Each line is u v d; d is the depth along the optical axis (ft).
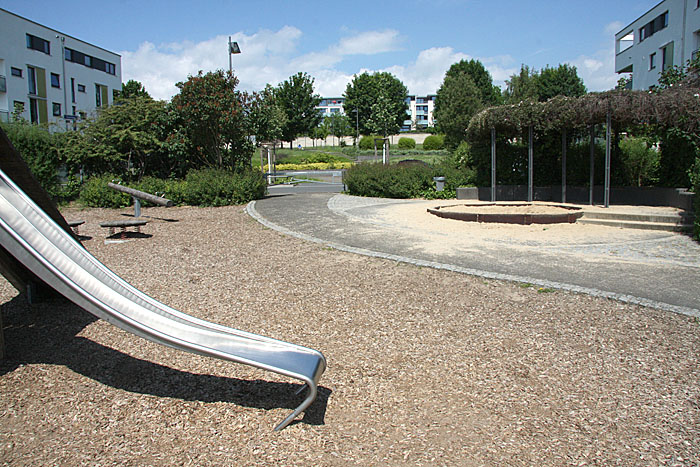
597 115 41.57
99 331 15.42
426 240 30.63
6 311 17.31
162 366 12.94
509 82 121.19
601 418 10.28
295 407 10.86
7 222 10.32
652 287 19.75
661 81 48.85
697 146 38.06
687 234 32.12
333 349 14.08
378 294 19.36
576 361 13.08
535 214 36.09
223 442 9.53
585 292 18.93
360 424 10.16
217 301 18.67
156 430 9.95
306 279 21.77
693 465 8.70
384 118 168.76
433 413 10.58
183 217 43.96
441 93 144.25
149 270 23.84
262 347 10.16
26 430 9.92
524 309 17.37
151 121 59.52
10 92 121.29
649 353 13.51
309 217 41.65
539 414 10.48
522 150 54.29
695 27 94.22
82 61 148.36
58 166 56.49
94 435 9.76
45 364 13.00
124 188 44.14
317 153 195.00
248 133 61.21
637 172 50.06
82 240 32.58
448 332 15.30
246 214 44.88
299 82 230.48
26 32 125.80
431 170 58.70
